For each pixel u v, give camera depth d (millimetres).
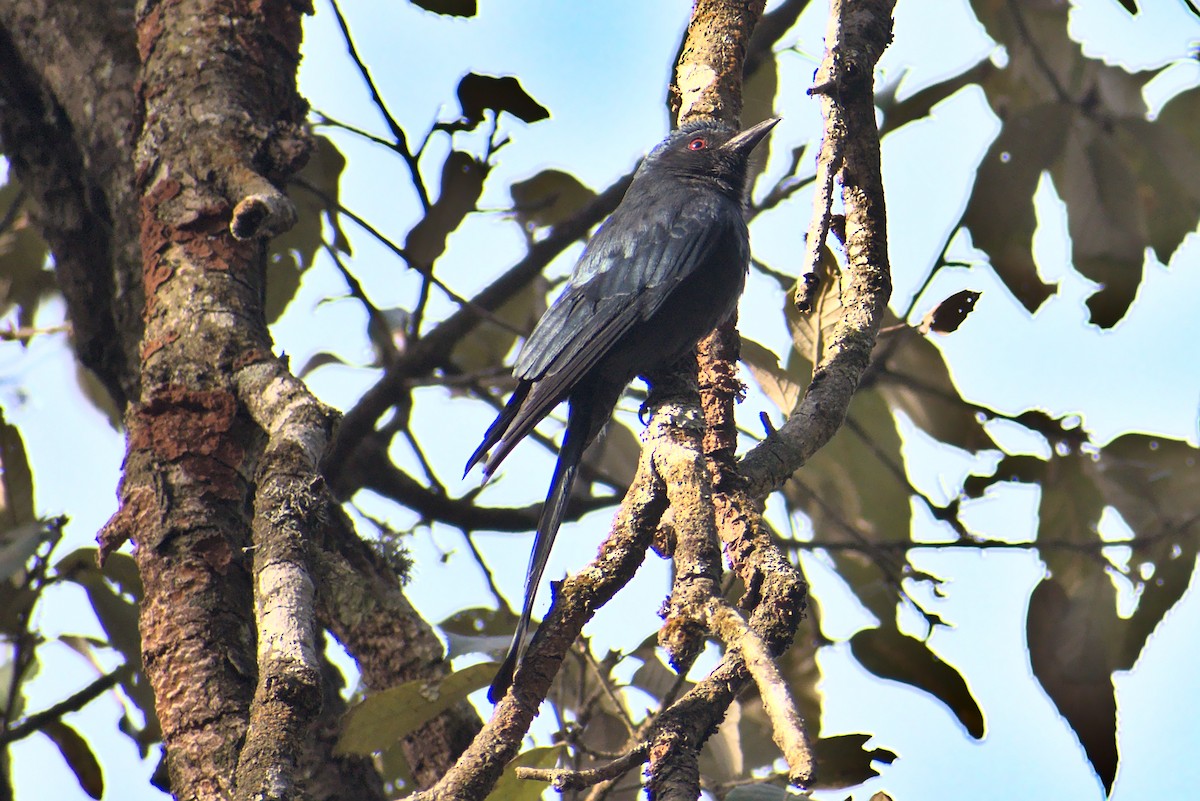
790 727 4402
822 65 7059
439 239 11617
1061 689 10016
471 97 11039
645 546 6109
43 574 10328
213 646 6844
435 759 8680
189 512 7227
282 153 8625
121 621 10641
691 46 9266
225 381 7633
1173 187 10578
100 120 9820
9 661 11312
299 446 6617
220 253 8219
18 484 10508
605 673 9742
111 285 10023
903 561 11445
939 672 10047
